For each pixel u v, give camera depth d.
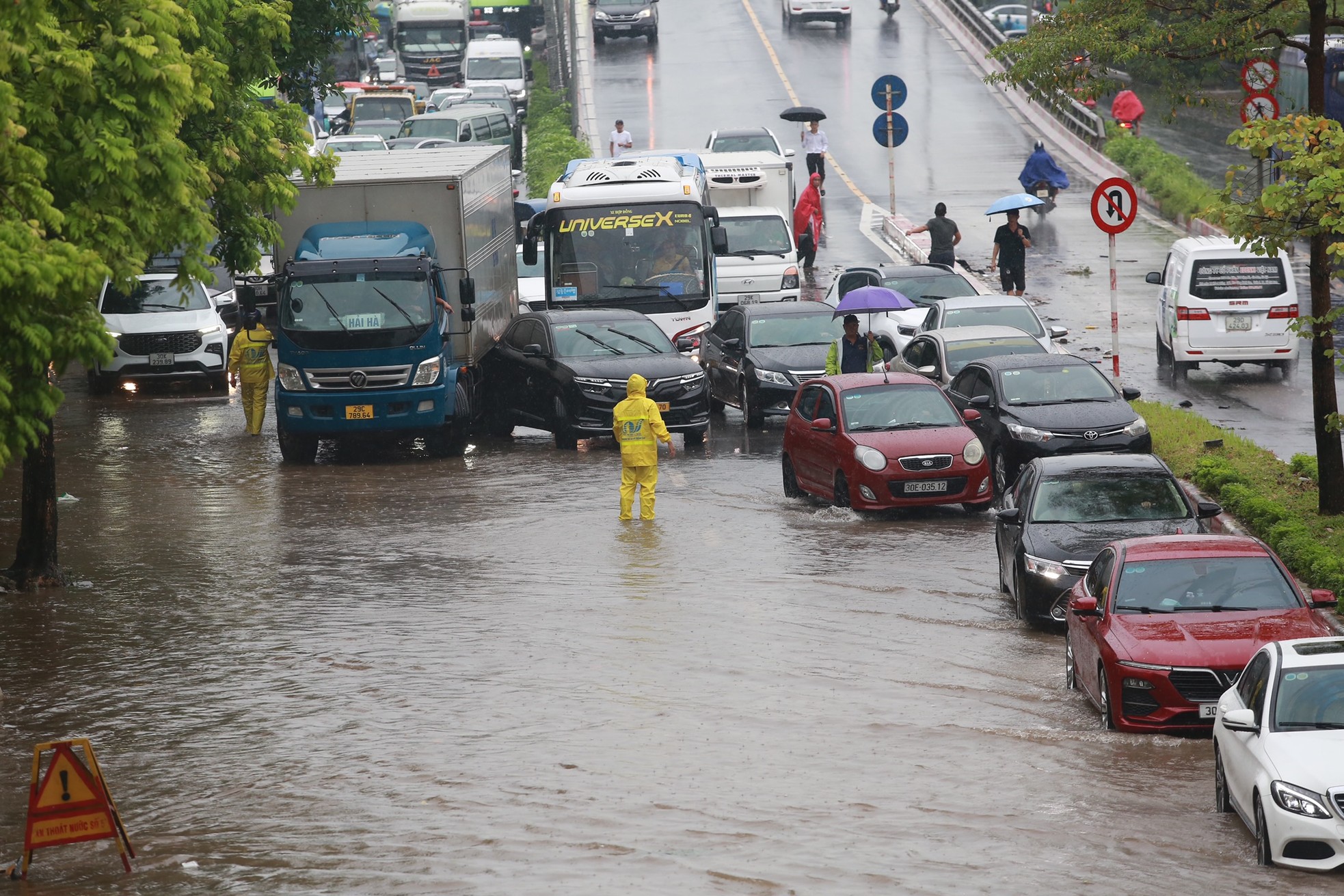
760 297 129.62
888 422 78.25
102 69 41.62
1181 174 160.50
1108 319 120.75
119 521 76.50
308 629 56.62
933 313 100.94
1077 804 38.94
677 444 97.62
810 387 82.19
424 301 91.50
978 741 44.31
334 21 85.94
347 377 90.56
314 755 43.03
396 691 49.06
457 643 54.41
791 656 52.72
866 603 59.94
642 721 45.75
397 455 95.50
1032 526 58.72
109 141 40.69
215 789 40.53
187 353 113.75
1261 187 83.88
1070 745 44.16
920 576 64.31
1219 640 45.56
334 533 73.25
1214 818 37.97
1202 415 91.75
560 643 54.19
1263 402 95.56
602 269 106.62
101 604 60.84
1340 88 134.50
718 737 44.25
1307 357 110.19
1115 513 59.12
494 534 72.44
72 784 34.69
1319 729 36.31
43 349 36.72
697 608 58.91
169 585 63.81
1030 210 158.62
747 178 143.38
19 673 51.78
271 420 106.06
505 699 47.97
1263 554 49.31
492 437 103.12
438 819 37.72
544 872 33.78
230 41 65.31
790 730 45.03
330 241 93.25
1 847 36.81
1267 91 80.56
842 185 174.38
